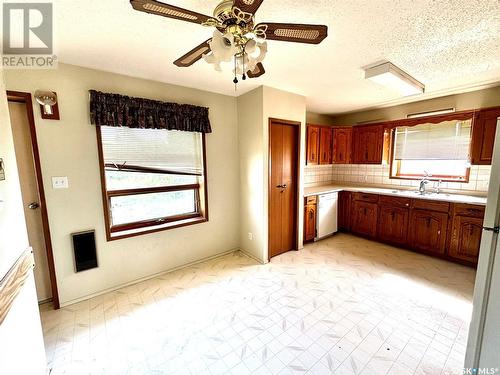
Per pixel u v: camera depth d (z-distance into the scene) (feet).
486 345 4.06
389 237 11.75
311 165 14.55
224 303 7.22
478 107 9.82
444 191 11.27
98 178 7.50
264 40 4.23
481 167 10.07
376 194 12.10
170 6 3.22
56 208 6.89
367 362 5.06
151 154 8.69
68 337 5.89
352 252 11.03
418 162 12.25
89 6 4.29
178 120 8.70
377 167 13.85
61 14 4.50
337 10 4.52
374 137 13.05
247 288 8.03
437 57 6.64
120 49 6.01
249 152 10.13
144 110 7.91
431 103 11.21
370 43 5.81
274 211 10.36
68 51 6.06
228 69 7.37
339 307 6.92
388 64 6.94
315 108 13.53
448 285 8.05
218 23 3.76
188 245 9.75
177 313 6.78
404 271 9.09
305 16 4.71
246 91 9.84
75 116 6.97
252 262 10.10
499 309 3.87
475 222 9.03
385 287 7.96
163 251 9.07
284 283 8.31
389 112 12.92
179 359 5.23
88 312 6.86
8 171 4.06
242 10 3.41
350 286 8.05
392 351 5.33
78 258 7.23
